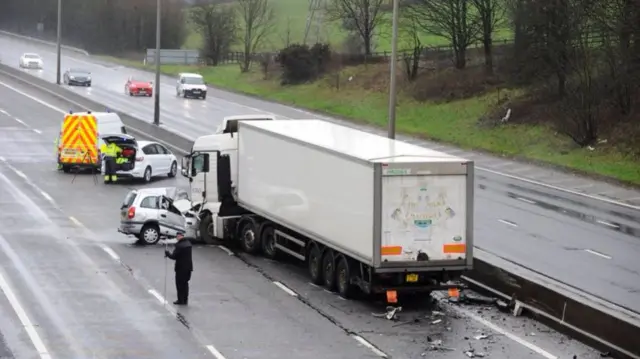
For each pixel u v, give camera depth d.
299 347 23.53
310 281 31.14
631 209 46.59
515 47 79.38
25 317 25.78
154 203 37.28
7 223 40.78
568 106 64.25
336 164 28.33
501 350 23.61
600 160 58.84
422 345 23.89
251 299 28.50
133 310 26.88
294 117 84.19
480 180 54.94
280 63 108.19
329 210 28.83
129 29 162.50
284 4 159.75
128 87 100.38
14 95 95.00
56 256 34.25
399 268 26.50
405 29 104.38
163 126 74.75
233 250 36.66
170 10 158.12
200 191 38.56
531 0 74.12
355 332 25.02
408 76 91.88
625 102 63.97
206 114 85.38
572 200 48.78
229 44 135.50
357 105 88.94
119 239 38.22
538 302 26.70
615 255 35.84
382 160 26.44
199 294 29.03
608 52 64.19
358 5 110.12
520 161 62.25
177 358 22.41
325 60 105.56
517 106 73.12
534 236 39.28
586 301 25.56
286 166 31.83
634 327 22.84
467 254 26.95
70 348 22.98
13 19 199.75
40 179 54.75
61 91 93.56
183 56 135.88
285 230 33.22
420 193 26.55
